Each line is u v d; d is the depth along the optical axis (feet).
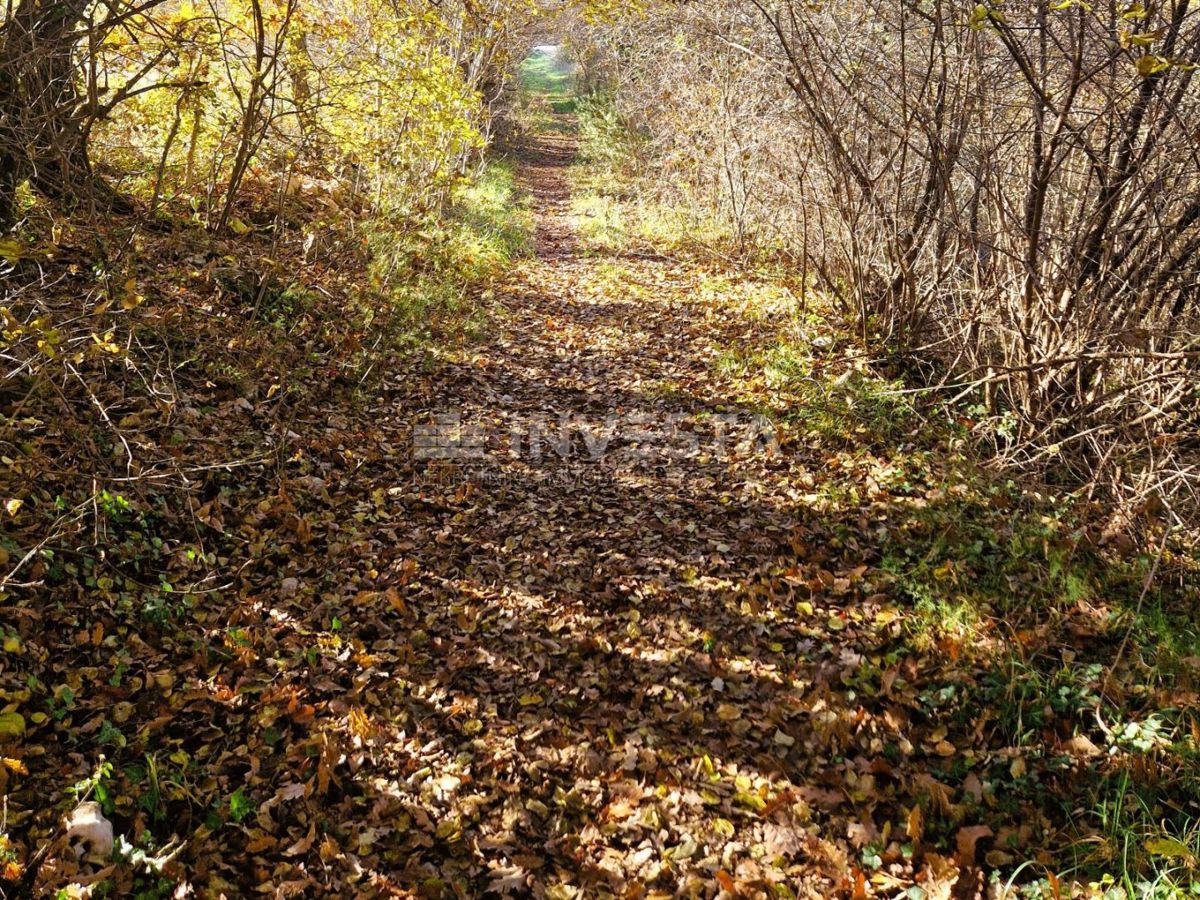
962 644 14.53
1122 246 19.08
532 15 47.26
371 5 32.83
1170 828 10.78
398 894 10.47
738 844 11.32
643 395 26.50
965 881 10.43
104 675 12.78
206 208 28.78
